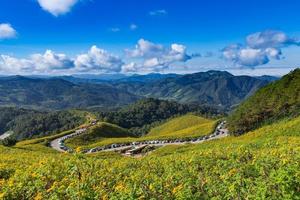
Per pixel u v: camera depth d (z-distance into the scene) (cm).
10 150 5284
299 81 12788
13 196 1873
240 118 13612
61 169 2331
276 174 1891
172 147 9756
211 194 1850
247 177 2138
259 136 7331
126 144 15850
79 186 1917
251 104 13775
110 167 2536
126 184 2027
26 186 1969
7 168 2498
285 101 12562
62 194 1839
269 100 13125
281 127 7388
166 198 1802
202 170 2480
